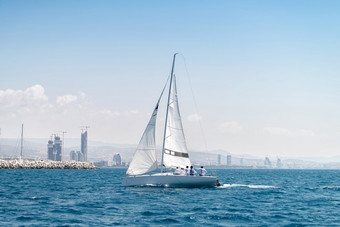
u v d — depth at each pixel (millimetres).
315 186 65125
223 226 24594
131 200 36594
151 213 29188
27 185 58562
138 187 44719
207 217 27734
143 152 44750
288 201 38469
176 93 45500
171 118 44906
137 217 27516
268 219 27297
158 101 45406
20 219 26391
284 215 29094
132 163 44812
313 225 25156
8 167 172750
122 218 27078
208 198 38750
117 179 85688
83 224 24797
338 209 32688
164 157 44125
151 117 44969
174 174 45062
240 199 39062
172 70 45531
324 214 29781
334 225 25188
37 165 182500
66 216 27766
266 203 36344
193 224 25141
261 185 65875
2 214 28297
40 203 34969
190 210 30859
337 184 73938
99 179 84000
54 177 90312
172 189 44125
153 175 43938
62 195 42344
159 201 35875
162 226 24391
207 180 45812
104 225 24547
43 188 52719
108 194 42719
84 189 51031
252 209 32000
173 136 44812
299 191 51375
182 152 45156
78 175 108812
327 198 41844
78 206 32875
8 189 50000
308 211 31344
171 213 29266
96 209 31109
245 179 104062
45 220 26094
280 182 83250
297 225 25141
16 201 36438
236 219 27141
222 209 31688
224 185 59125
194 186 45188
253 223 25766
